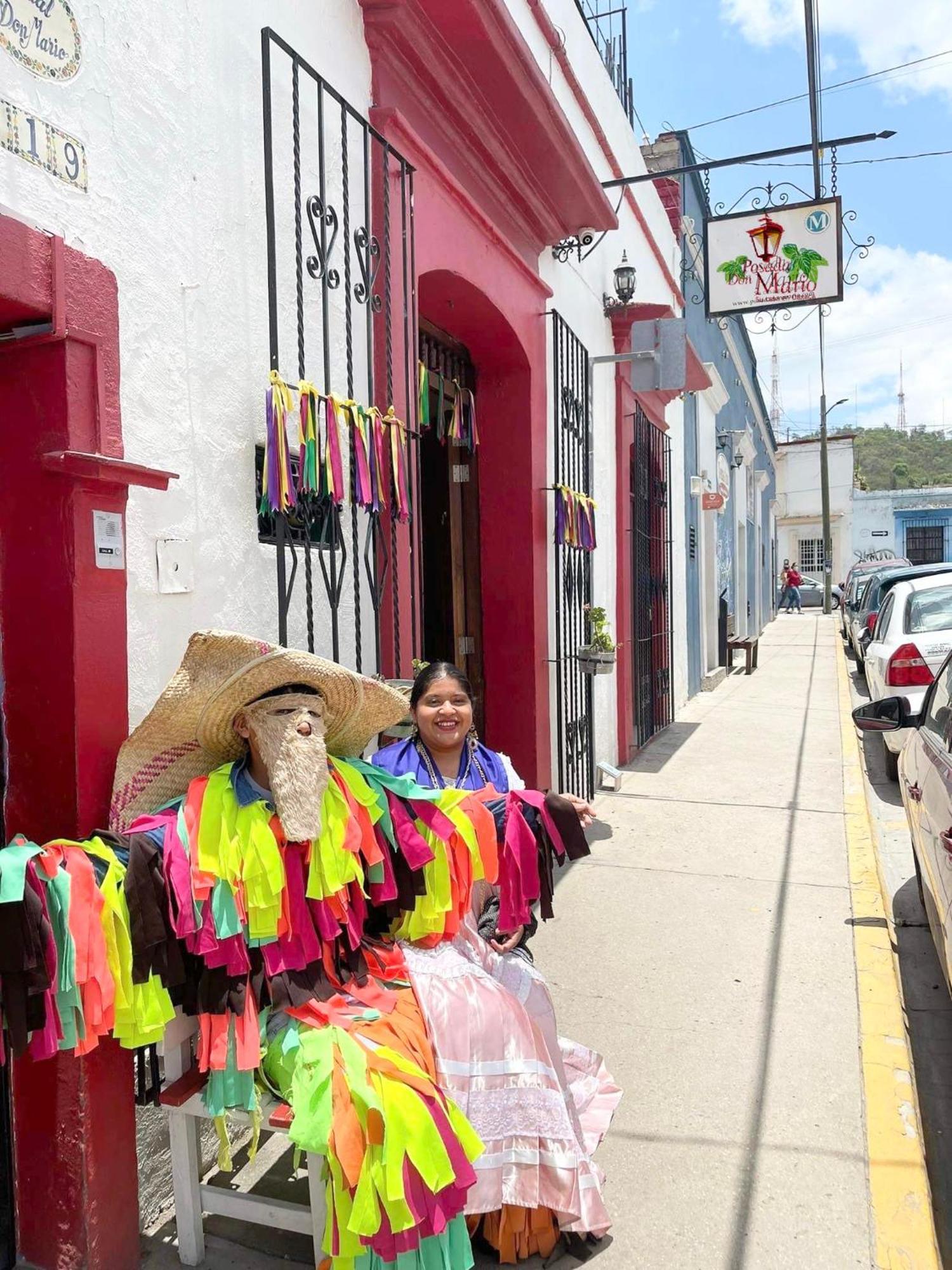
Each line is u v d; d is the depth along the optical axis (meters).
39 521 2.20
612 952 4.25
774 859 5.50
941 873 3.28
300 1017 2.23
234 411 2.97
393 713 2.52
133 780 2.21
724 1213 2.57
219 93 2.90
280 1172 2.78
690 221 11.52
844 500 41.62
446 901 2.55
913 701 7.32
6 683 2.25
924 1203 2.59
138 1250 2.39
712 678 13.84
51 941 1.83
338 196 3.62
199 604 2.79
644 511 8.95
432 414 5.70
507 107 4.73
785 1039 3.47
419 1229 2.02
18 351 2.20
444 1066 2.35
